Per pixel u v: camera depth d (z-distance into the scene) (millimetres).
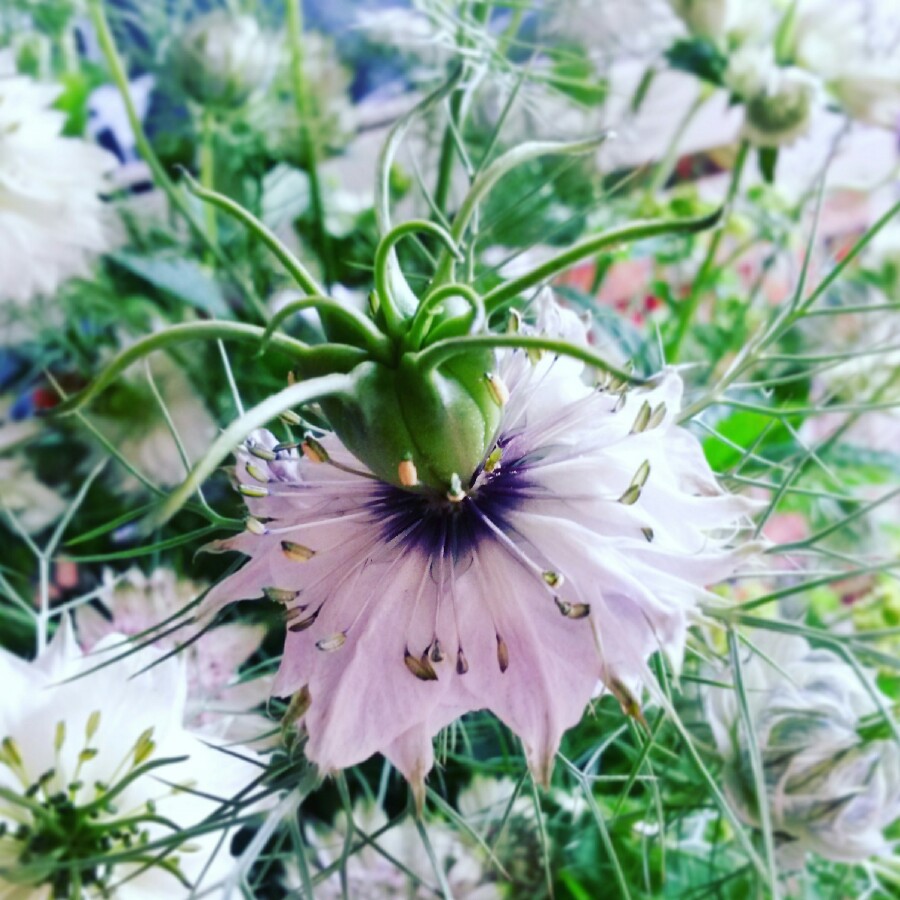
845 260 94
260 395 144
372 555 76
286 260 69
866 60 154
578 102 161
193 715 107
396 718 72
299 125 156
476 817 122
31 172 144
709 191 183
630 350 141
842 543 157
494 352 73
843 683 106
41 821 82
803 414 103
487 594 74
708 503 77
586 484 75
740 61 153
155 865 82
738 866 127
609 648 70
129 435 146
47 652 94
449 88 74
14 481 145
